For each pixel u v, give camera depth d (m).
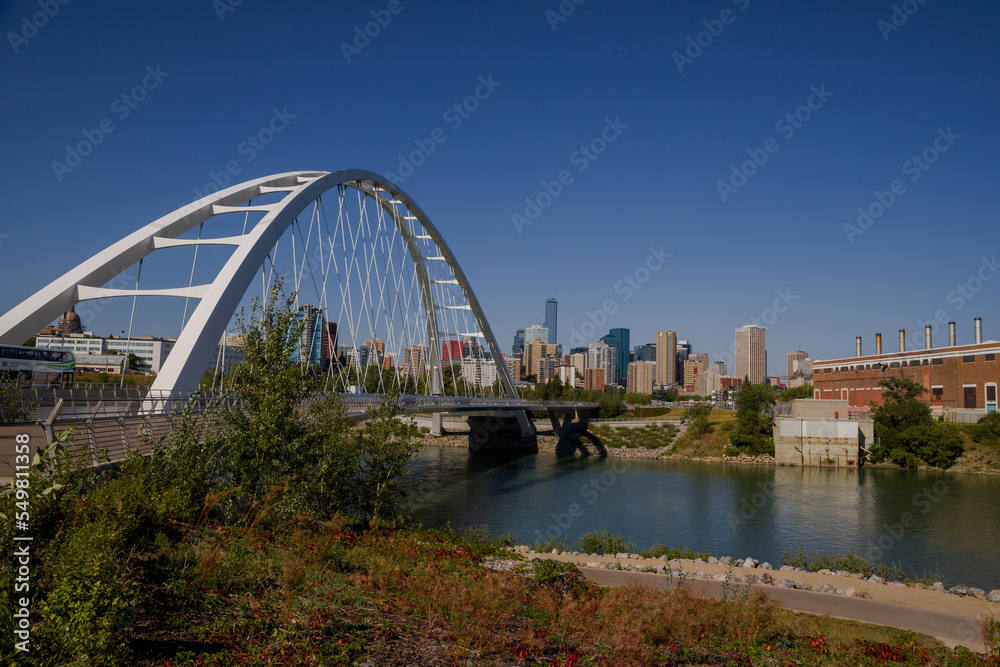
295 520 16.25
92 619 7.19
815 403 84.44
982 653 13.90
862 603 17.88
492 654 9.70
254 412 18.64
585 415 113.81
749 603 14.45
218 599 10.20
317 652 8.52
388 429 23.02
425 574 13.39
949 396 87.44
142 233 32.62
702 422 92.19
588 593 15.16
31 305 28.48
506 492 54.88
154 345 95.69
